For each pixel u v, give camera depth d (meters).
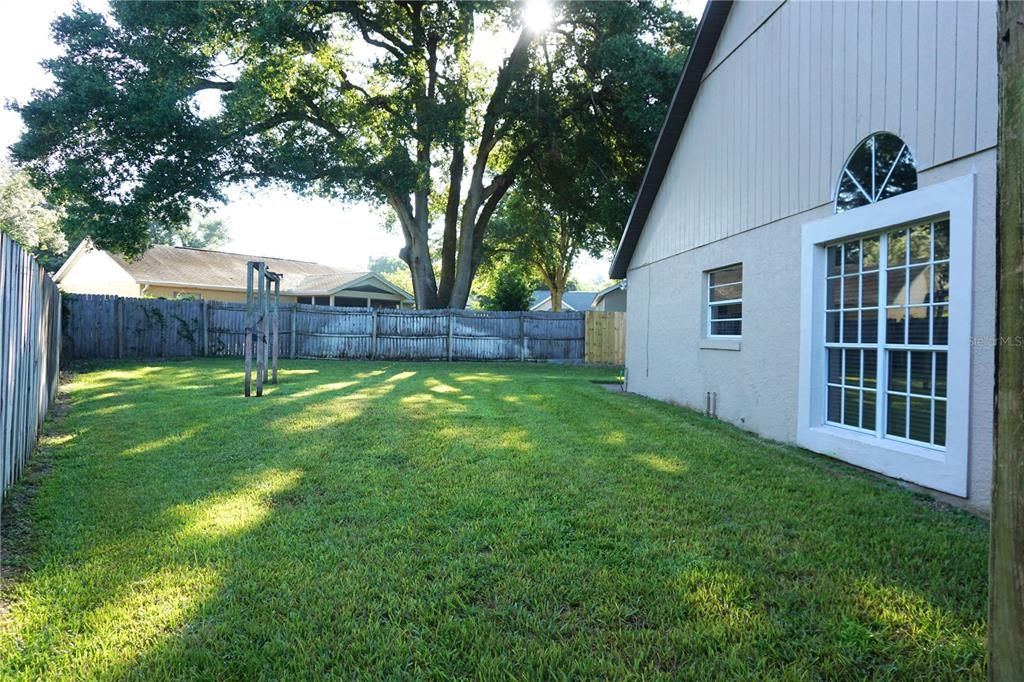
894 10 5.02
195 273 26.89
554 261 34.44
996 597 1.54
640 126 18.48
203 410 7.64
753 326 7.16
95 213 17.02
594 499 4.30
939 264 4.64
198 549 3.31
